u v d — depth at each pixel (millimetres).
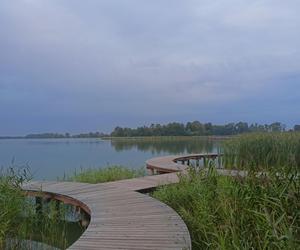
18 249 5336
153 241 4316
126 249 4047
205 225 4906
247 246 3705
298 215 3752
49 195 7781
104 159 21797
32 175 10789
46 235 6047
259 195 4406
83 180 11328
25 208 6289
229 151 11102
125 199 6867
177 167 11734
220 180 6117
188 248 4047
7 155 26547
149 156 23984
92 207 6156
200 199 5715
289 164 6379
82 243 4258
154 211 5836
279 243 3381
